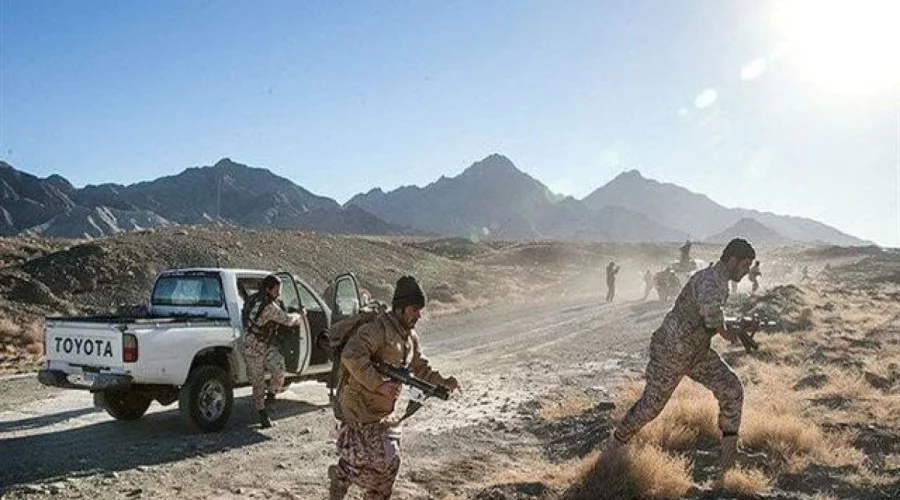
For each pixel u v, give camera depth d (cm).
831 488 639
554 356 1759
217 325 979
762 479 650
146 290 3209
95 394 1008
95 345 902
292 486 722
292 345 1059
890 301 3075
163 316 1055
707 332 664
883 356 1439
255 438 918
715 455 742
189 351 931
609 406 1029
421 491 701
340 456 478
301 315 1070
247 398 1199
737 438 682
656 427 791
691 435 790
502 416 1061
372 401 468
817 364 1343
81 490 705
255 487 719
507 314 3156
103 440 902
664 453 715
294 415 1062
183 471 771
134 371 875
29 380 1403
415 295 462
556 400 1158
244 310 973
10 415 1061
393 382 453
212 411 946
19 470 767
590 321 2656
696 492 639
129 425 991
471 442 908
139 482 732
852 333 1817
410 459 823
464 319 2934
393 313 467
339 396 477
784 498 614
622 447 692
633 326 2412
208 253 3888
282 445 886
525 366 1608
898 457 724
